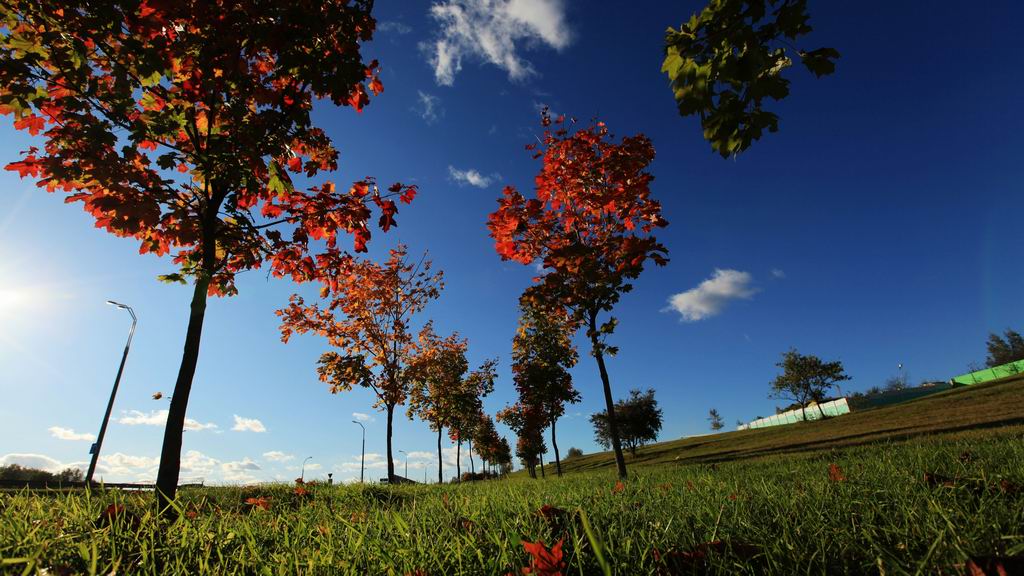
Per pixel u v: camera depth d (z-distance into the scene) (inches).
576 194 474.9
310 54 188.7
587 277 450.9
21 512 101.7
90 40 179.9
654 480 241.4
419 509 131.7
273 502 221.5
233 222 220.1
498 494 174.4
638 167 462.3
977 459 171.9
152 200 184.7
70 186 189.2
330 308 718.5
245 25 177.2
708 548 71.2
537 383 1144.2
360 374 695.1
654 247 448.5
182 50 176.9
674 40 123.8
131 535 87.4
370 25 196.2
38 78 171.2
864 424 1403.8
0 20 168.1
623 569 69.1
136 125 174.7
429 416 1189.7
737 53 121.0
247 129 188.1
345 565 74.6
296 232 219.3
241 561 75.9
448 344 1131.3
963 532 68.2
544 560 63.4
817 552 68.7
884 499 106.3
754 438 1920.5
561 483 249.9
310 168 244.8
